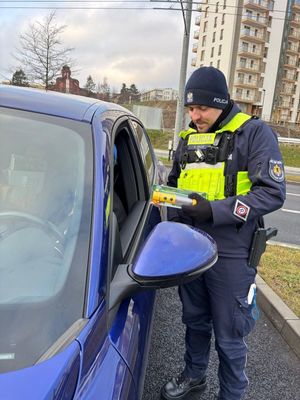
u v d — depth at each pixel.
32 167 1.39
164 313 3.21
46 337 1.03
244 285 1.86
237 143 1.76
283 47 65.94
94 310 1.13
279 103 68.75
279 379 2.52
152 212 2.31
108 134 1.53
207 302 2.05
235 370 1.96
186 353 2.22
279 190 1.69
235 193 1.78
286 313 3.08
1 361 0.95
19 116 1.48
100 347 1.10
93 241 1.23
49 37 23.14
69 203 1.31
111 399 1.02
